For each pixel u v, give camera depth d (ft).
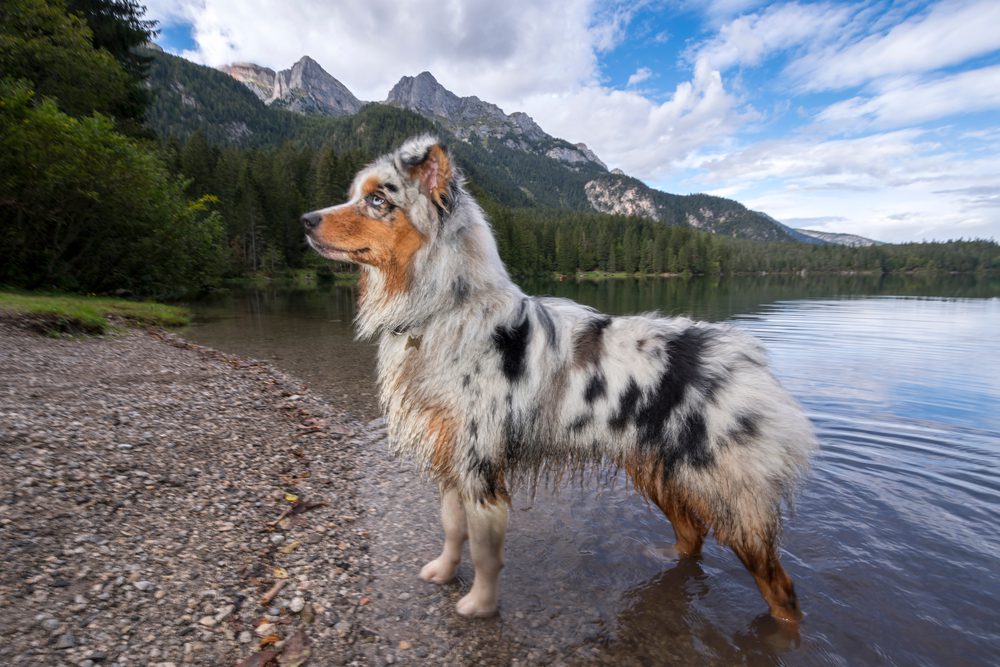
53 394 4.56
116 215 15.49
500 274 2.61
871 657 2.51
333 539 3.25
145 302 16.25
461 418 2.41
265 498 3.59
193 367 6.83
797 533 3.57
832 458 4.88
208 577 2.62
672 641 2.59
